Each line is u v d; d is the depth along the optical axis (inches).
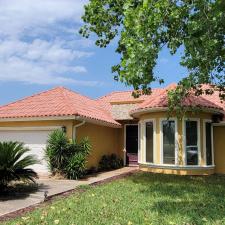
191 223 315.3
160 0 371.6
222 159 751.7
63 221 322.3
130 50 350.6
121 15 534.6
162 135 704.4
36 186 533.3
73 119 687.7
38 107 765.9
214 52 420.5
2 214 358.0
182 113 619.8
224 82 530.3
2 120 750.5
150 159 734.5
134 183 569.6
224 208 375.9
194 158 690.2
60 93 828.0
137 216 340.5
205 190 499.5
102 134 840.9
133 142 926.4
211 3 382.0
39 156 718.5
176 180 607.8
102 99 1064.2
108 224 311.4
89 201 415.8
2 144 463.5
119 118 895.1
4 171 454.0
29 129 738.2
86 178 649.0
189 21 390.3
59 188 518.9
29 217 337.1
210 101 775.1
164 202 409.1
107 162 821.2
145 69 353.4
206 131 718.5
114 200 422.0
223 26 387.2
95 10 541.6
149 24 362.3
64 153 653.3
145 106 716.0
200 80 467.8
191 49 398.0
